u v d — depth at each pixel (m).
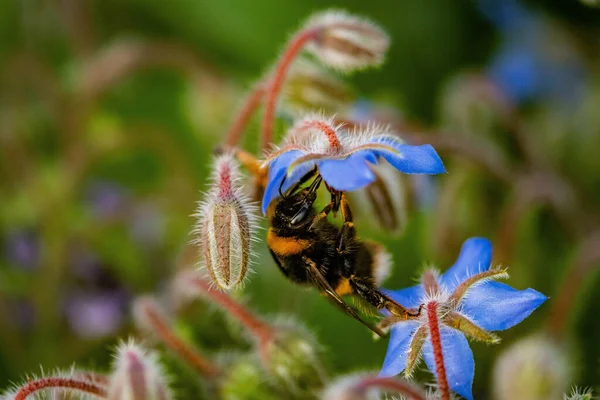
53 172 0.36
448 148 0.33
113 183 0.37
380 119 0.32
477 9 0.38
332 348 0.33
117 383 0.28
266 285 0.33
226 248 0.27
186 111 0.37
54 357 0.34
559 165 0.37
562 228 0.34
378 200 0.29
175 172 0.36
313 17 0.32
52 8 0.39
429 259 0.33
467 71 0.38
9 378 0.34
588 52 0.38
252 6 0.39
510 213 0.33
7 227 0.36
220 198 0.27
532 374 0.30
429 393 0.27
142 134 0.36
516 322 0.26
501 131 0.36
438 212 0.33
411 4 0.38
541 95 0.38
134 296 0.35
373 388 0.27
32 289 0.35
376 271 0.28
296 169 0.26
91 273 0.35
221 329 0.32
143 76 0.39
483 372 0.32
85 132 0.36
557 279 0.34
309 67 0.31
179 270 0.31
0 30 0.40
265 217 0.28
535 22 0.38
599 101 0.37
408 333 0.26
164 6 0.39
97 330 0.34
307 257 0.28
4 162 0.37
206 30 0.39
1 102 0.38
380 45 0.30
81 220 0.36
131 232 0.36
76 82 0.37
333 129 0.26
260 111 0.31
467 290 0.26
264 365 0.29
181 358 0.30
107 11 0.39
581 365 0.32
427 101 0.38
